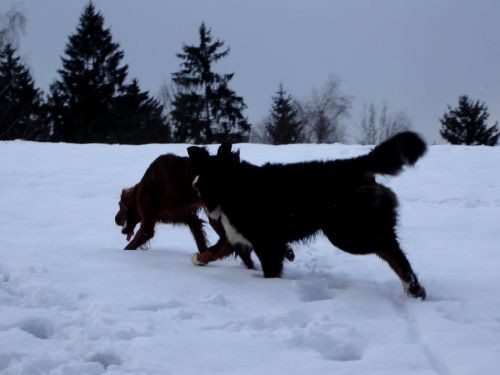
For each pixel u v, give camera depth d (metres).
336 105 23.30
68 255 4.60
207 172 4.46
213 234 5.89
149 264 4.51
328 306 3.79
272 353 3.26
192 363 3.16
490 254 4.98
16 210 6.46
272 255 4.33
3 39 23.17
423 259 4.86
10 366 3.10
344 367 3.14
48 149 10.55
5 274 4.20
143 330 3.45
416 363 3.17
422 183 7.65
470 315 3.69
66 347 3.28
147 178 5.04
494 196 7.01
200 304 3.80
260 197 4.31
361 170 4.16
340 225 4.18
